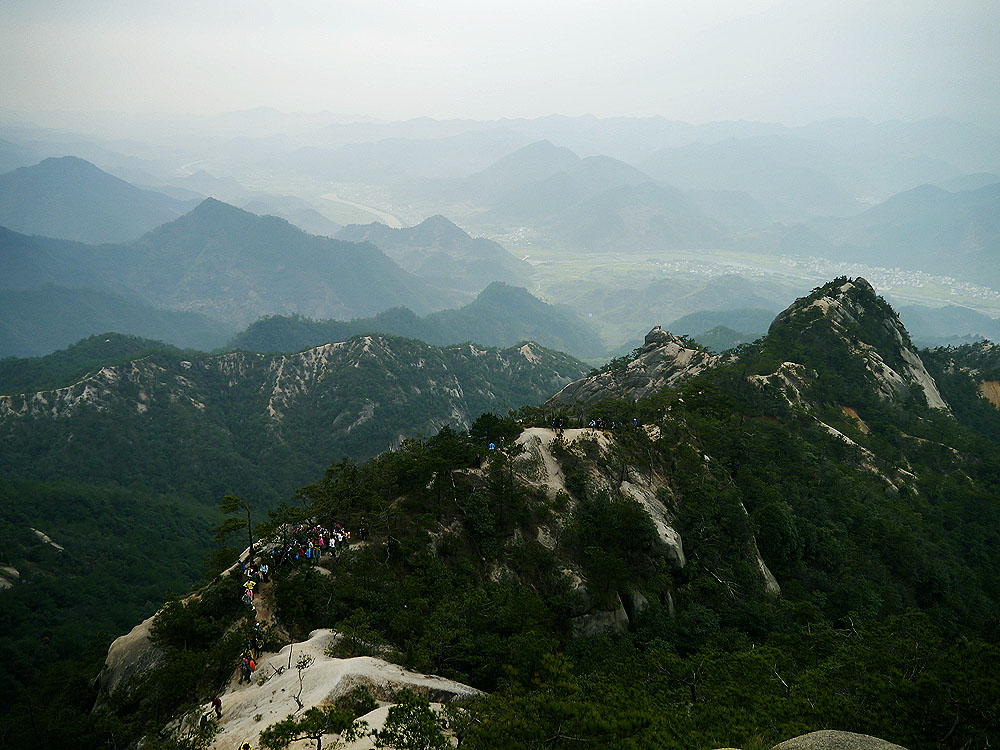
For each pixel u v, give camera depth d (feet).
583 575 222.07
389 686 137.90
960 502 420.36
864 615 265.34
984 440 522.47
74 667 248.52
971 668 139.54
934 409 562.25
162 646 171.22
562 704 124.47
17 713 244.22
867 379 546.26
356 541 214.90
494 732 115.65
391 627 171.73
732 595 243.81
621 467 273.95
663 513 265.95
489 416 288.10
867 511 350.23
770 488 321.73
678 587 244.01
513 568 222.07
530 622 187.73
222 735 124.26
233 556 225.56
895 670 150.71
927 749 124.26
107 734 146.92
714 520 274.57
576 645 195.00
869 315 640.17
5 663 438.40
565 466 267.59
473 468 256.73
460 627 177.58
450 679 157.58
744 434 372.99
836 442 426.51
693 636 214.90
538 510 240.12
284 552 198.29
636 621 219.20
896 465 443.32
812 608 238.07
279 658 152.97
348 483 249.14
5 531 589.73
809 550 304.50
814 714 137.69
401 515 226.58
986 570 363.35
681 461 305.53
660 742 124.47
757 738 125.49
